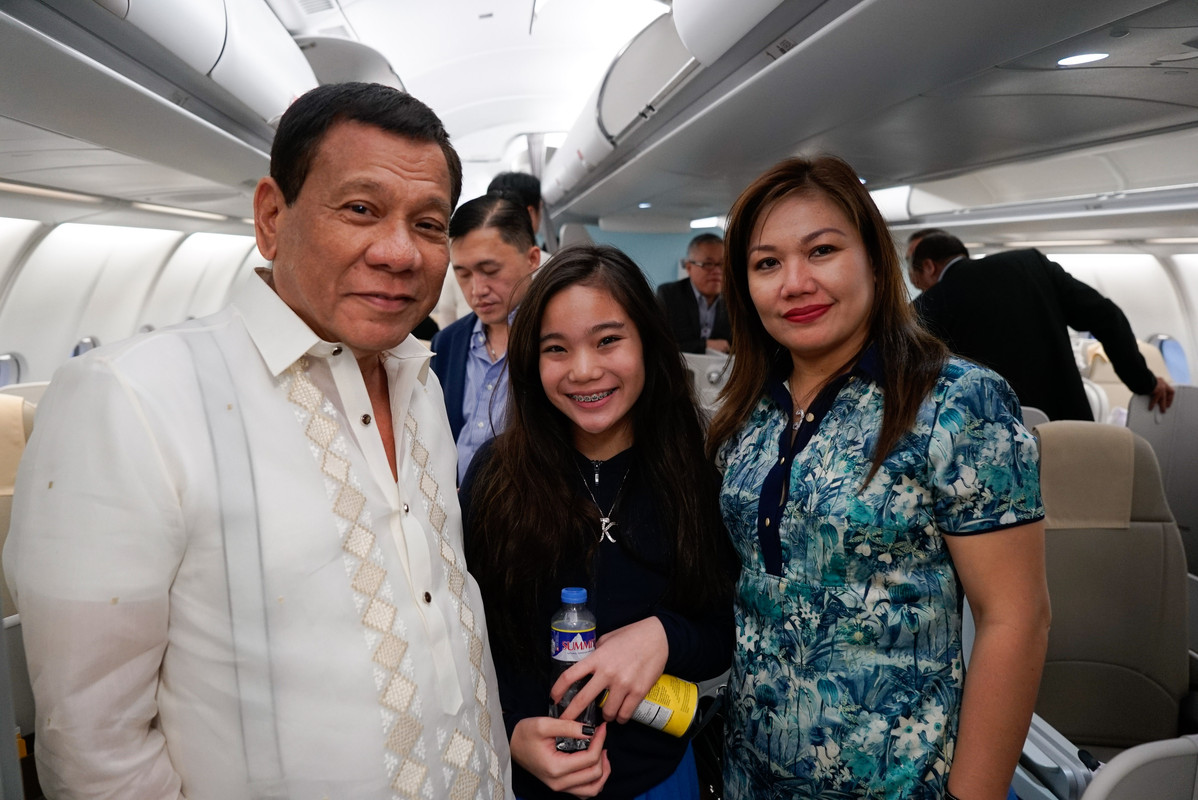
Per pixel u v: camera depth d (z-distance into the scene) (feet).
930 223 18.88
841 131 9.10
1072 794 4.27
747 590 3.85
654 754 3.86
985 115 7.86
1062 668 6.33
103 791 2.34
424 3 15.17
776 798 3.66
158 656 2.48
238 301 2.83
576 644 3.57
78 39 5.90
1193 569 9.08
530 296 3.87
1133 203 12.91
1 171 8.59
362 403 2.87
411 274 2.61
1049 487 6.31
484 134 25.90
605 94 12.48
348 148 2.47
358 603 2.65
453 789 2.87
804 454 3.66
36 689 2.32
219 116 9.07
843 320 3.54
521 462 3.97
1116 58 5.72
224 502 2.46
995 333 9.39
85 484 2.27
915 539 3.41
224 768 2.48
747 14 6.62
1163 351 19.31
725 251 4.00
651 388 4.06
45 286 13.00
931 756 3.36
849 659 3.45
